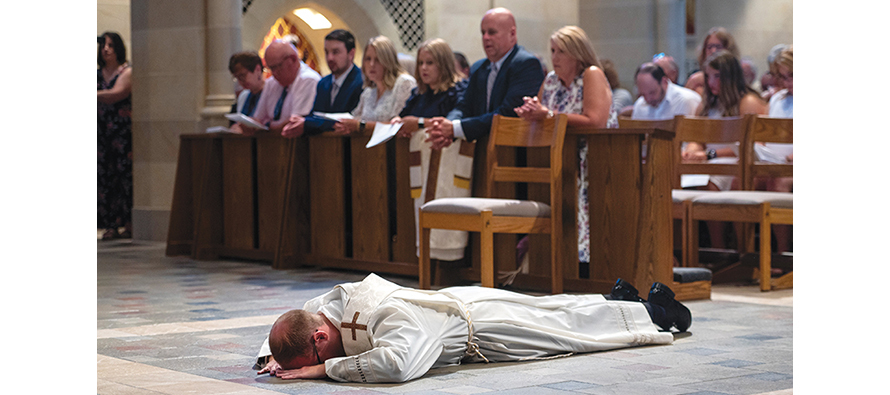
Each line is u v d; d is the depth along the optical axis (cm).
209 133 1304
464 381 498
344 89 1180
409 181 1039
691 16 2644
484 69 1001
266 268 1175
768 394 455
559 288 876
